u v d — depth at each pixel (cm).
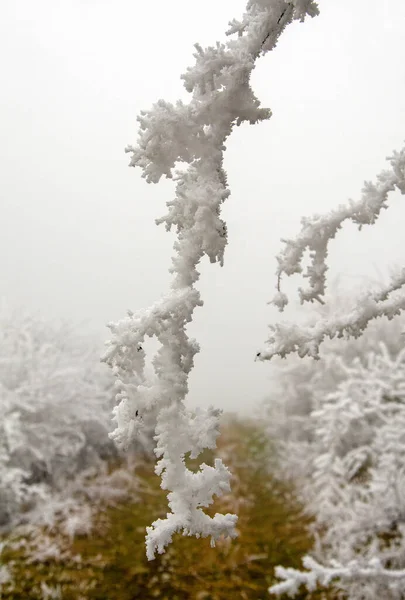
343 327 94
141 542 332
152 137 71
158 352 76
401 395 360
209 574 296
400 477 291
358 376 412
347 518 319
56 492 391
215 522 75
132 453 495
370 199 87
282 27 73
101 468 438
